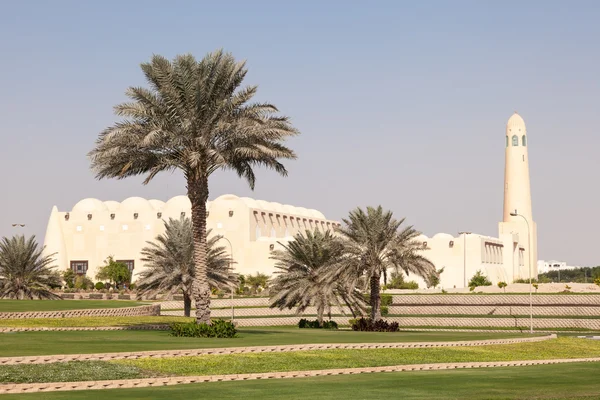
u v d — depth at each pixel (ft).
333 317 248.52
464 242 425.28
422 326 240.53
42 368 74.08
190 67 122.01
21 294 230.89
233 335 121.08
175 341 106.93
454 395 71.77
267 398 66.85
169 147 125.80
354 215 185.98
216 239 217.56
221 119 125.08
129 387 72.43
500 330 228.02
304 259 207.21
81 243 431.84
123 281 387.96
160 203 467.11
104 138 122.31
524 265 506.89
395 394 71.51
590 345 142.10
